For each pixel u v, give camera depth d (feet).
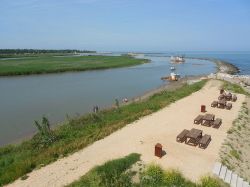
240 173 55.11
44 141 66.23
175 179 47.50
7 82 197.26
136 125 77.05
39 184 47.83
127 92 151.53
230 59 607.37
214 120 80.64
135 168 51.60
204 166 53.26
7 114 106.11
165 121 80.48
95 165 53.16
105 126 77.66
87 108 114.32
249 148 68.23
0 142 76.95
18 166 53.01
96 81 198.18
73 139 68.44
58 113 106.73
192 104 102.06
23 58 474.49
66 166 53.98
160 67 330.95
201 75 240.12
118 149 60.54
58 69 267.39
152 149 60.08
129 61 405.39
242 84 170.71
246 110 96.78
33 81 200.95
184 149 60.59
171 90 138.31
